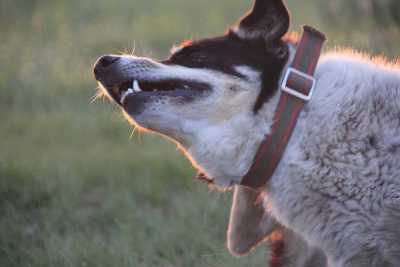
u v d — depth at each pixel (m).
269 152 6.67
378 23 15.38
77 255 9.45
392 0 15.10
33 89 19.03
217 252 9.33
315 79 6.75
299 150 6.61
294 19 20.83
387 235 6.46
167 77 6.96
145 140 15.03
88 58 21.39
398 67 7.32
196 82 6.87
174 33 22.94
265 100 6.73
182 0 28.75
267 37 6.88
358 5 16.61
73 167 12.92
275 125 6.66
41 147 14.98
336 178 6.53
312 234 6.78
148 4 28.55
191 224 10.30
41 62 20.95
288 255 7.92
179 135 6.95
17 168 12.45
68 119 16.73
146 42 21.81
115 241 9.78
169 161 12.88
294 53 6.88
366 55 7.45
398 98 6.69
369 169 6.48
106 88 7.25
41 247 9.95
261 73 6.79
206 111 6.82
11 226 10.46
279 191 6.75
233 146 6.78
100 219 10.90
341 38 15.60
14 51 21.83
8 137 15.80
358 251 6.57
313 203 6.66
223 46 6.95
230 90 6.80
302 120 6.65
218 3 27.52
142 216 10.70
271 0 6.89
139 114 6.92
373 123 6.58
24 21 24.12
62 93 18.80
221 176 6.93
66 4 27.77
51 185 11.91
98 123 16.23
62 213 10.92
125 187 12.00
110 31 23.97
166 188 12.09
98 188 12.37
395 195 6.42
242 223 7.66
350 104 6.62
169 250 9.68
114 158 13.40
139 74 7.02
